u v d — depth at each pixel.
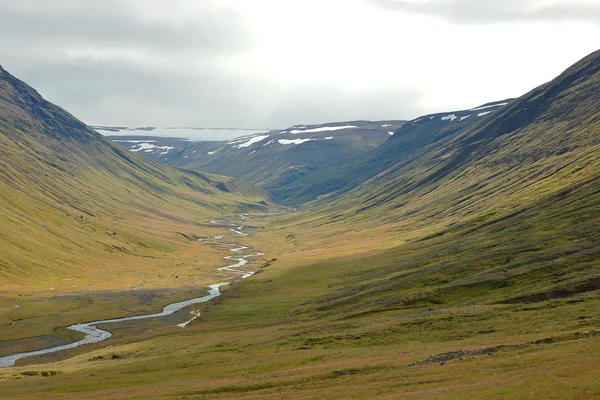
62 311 171.38
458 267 140.38
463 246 174.00
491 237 174.62
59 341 137.62
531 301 93.19
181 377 75.56
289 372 67.12
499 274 116.94
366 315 112.75
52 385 78.62
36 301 184.75
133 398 62.53
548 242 139.12
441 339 76.25
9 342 136.50
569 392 39.75
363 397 48.69
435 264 159.88
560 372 45.00
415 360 62.53
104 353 115.06
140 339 130.00
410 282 137.50
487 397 41.91
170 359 94.00
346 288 163.38
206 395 60.78
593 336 58.91
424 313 96.25
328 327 101.44
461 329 79.56
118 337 139.25
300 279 197.00
